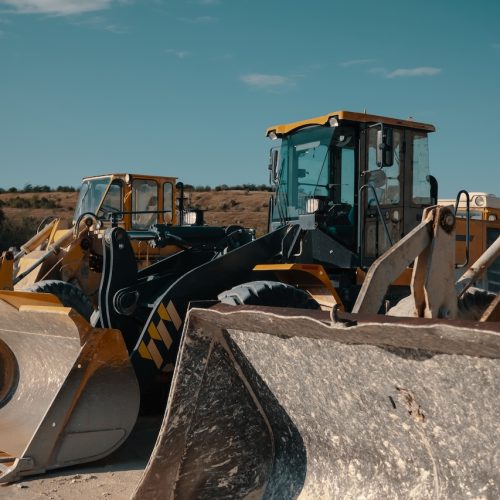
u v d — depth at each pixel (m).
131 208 14.45
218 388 3.96
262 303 5.84
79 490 4.85
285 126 8.01
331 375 3.56
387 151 7.24
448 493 3.27
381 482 3.57
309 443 3.91
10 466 5.15
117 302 6.54
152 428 6.52
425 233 3.96
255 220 48.91
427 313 3.95
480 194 10.64
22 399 6.29
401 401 3.32
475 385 2.95
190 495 3.93
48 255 9.16
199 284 6.32
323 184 7.59
